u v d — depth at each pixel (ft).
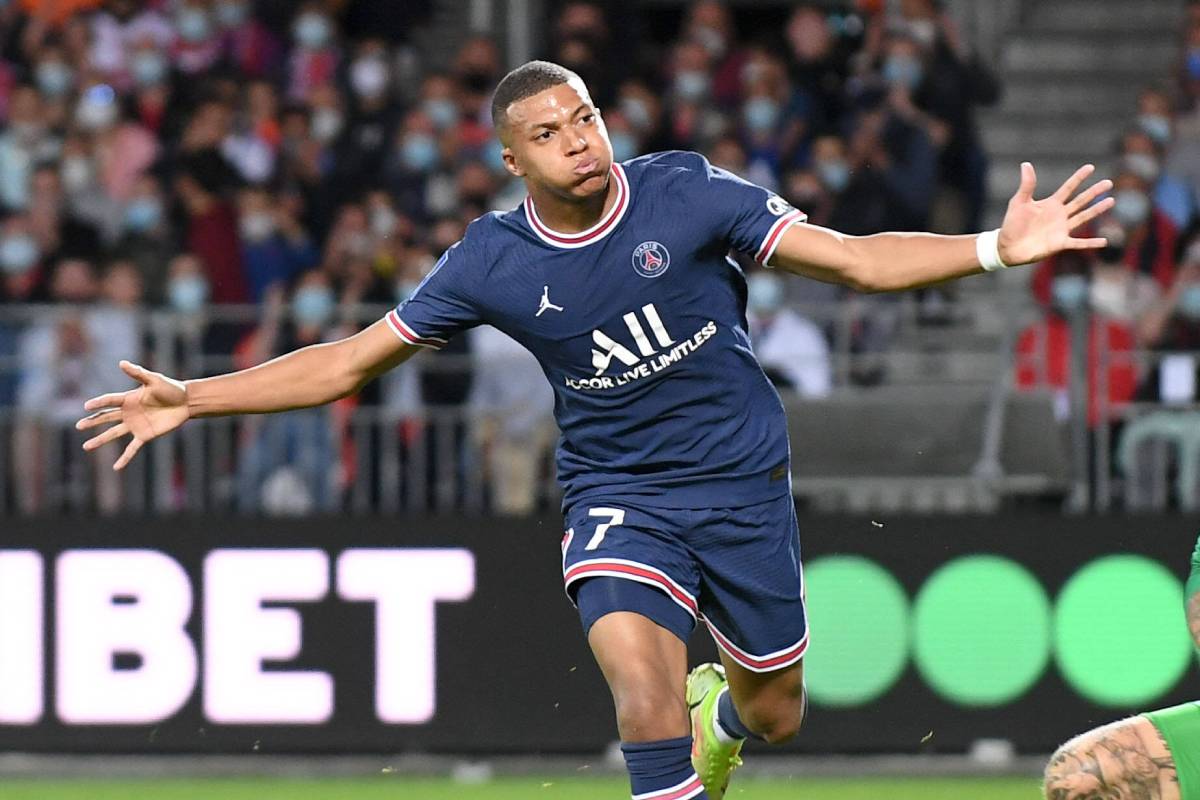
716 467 61.11
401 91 162.40
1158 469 110.83
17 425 112.47
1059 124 169.68
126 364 59.82
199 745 106.63
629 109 146.92
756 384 61.62
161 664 106.93
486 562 107.04
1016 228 54.54
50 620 106.93
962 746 105.81
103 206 145.89
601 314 58.85
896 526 106.22
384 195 137.28
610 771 107.65
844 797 98.48
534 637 106.93
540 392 115.34
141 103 150.71
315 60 155.12
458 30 177.99
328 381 60.75
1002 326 128.26
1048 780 58.13
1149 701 105.50
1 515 106.73
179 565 106.93
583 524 61.52
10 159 148.36
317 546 107.04
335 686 106.83
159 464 112.68
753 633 63.98
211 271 136.87
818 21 155.63
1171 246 134.62
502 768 108.78
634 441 61.31
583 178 56.44
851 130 145.79
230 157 142.82
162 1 158.81
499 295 59.36
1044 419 112.57
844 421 115.44
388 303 126.82
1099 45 174.70
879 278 56.39
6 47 157.28
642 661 58.23
